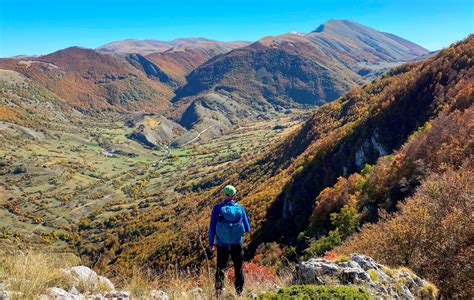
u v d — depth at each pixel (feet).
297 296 20.54
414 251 48.65
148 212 508.12
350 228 123.65
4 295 17.83
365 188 156.56
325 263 31.12
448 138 127.54
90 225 507.30
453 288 41.96
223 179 583.17
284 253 128.77
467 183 55.16
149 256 171.12
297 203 229.66
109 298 21.38
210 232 24.34
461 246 44.65
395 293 29.25
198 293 23.12
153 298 21.90
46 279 20.99
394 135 263.49
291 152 443.73
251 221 247.29
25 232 477.36
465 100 180.24
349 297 20.62
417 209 53.11
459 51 284.20
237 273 24.17
